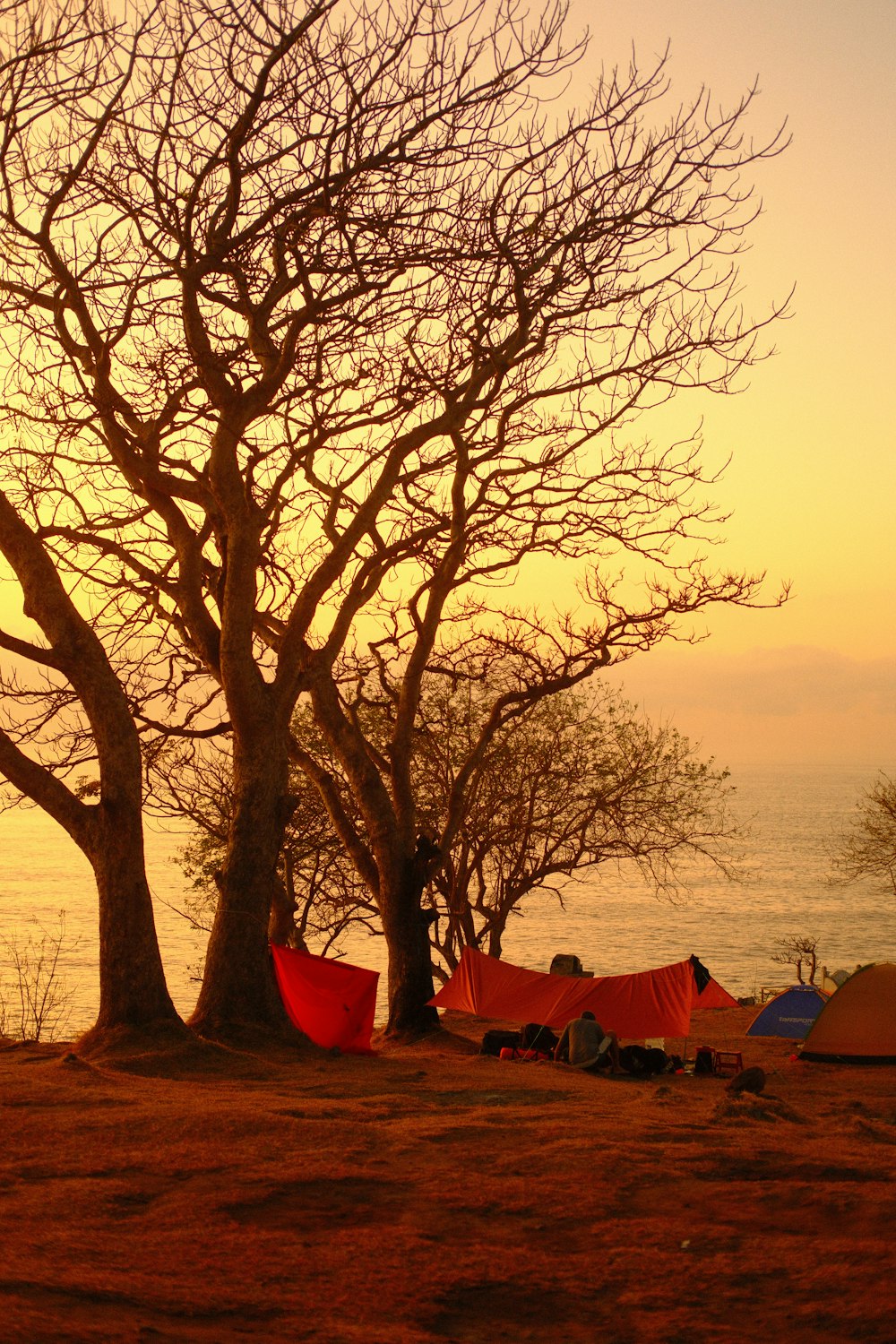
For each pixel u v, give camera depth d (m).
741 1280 6.32
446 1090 13.14
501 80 16.83
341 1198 7.63
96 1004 39.94
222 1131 9.20
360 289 16.72
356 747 21.91
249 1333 5.45
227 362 16.89
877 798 53.28
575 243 18.28
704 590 23.75
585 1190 7.73
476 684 32.59
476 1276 6.36
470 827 32.84
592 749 33.59
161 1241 6.71
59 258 16.48
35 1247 6.38
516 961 86.62
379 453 20.17
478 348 18.86
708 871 176.88
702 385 20.95
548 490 22.83
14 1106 10.23
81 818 15.62
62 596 16.14
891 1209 7.27
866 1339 5.57
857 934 110.81
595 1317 5.91
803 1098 14.99
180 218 16.88
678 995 18.72
